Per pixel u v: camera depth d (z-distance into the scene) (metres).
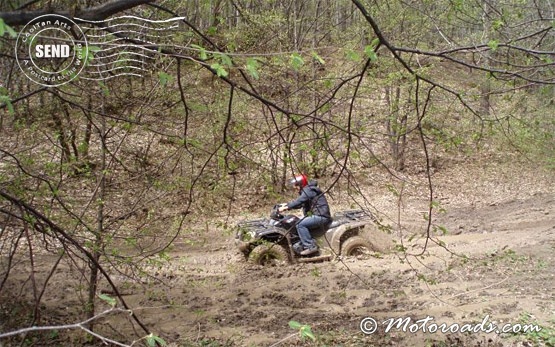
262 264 9.83
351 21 13.78
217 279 9.03
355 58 2.91
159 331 6.92
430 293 7.93
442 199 15.52
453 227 13.05
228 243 10.91
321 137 4.18
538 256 9.56
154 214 6.21
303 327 2.32
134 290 8.33
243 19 7.05
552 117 7.81
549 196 15.80
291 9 13.55
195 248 10.63
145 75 5.26
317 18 13.77
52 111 5.51
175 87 5.79
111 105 5.88
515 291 7.80
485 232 12.45
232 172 5.15
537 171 17.64
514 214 14.12
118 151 6.20
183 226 7.30
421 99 8.66
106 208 6.22
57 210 5.36
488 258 9.41
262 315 7.48
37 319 3.93
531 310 7.01
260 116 6.45
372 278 8.77
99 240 5.50
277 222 9.84
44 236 4.88
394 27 10.87
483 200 15.77
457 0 4.45
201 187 5.70
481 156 18.86
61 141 5.71
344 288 8.41
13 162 4.97
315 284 8.62
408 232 12.39
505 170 17.80
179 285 8.72
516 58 4.11
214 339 6.66
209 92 6.09
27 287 7.70
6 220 4.61
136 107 5.90
